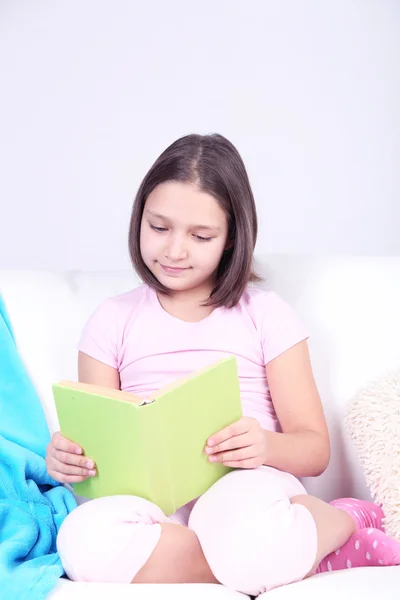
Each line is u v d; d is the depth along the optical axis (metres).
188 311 1.78
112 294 1.92
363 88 2.85
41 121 2.88
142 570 1.32
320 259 1.91
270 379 1.74
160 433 1.36
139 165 2.88
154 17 2.85
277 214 2.89
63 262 2.93
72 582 1.29
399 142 2.88
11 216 2.93
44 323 1.88
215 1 2.83
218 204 1.66
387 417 1.58
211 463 1.47
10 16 2.85
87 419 1.43
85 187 2.89
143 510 1.36
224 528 1.34
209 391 1.43
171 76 2.86
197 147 1.68
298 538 1.33
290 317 1.76
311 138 2.87
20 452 1.69
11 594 1.25
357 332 1.82
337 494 1.78
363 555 1.44
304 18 2.83
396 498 1.52
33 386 1.83
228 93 2.85
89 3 2.84
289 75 2.85
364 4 2.82
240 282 1.74
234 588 1.32
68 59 2.86
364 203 2.90
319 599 1.20
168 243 1.65
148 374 1.75
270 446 1.56
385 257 1.90
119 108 2.87
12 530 1.55
